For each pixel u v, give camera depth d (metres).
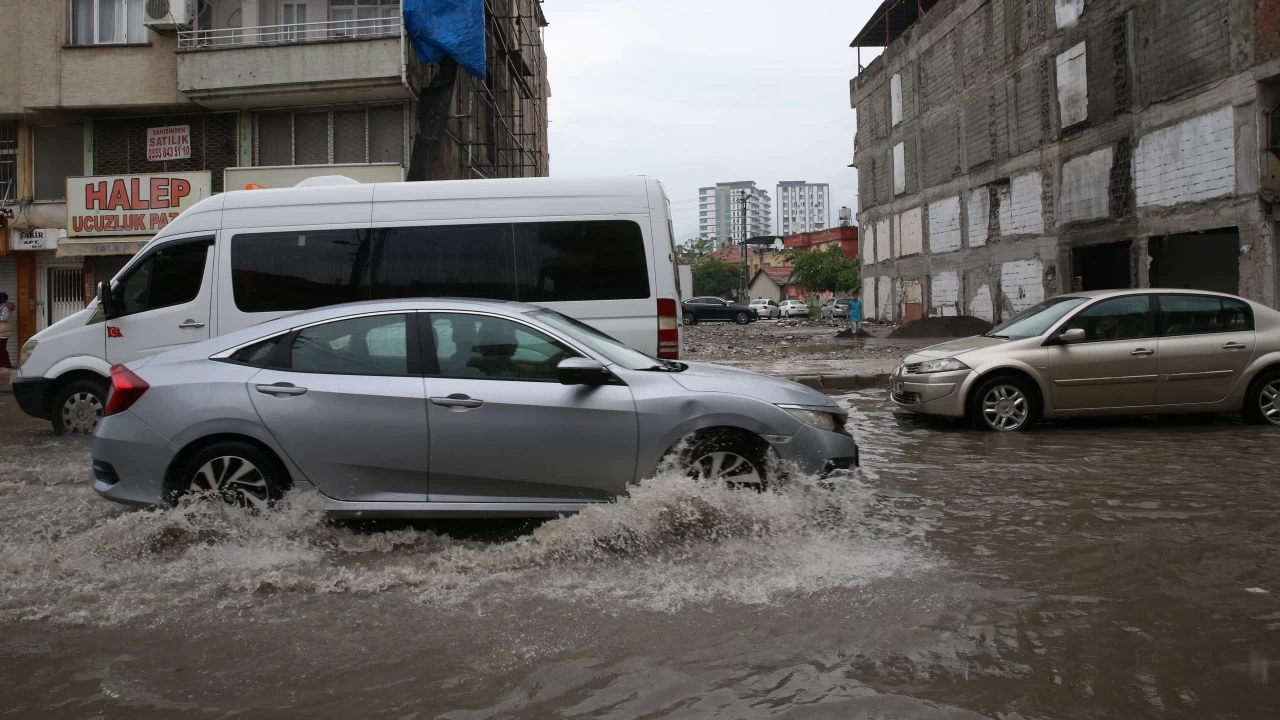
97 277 22.50
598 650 3.60
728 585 4.36
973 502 6.07
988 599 4.12
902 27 43.50
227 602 4.20
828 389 14.80
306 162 20.34
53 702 3.20
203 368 5.25
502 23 27.66
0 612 4.07
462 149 23.19
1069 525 5.41
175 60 19.84
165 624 3.93
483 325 5.37
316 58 19.16
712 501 5.11
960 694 3.17
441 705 3.15
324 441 5.07
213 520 5.04
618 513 5.01
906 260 39.84
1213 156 20.28
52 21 20.03
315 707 3.14
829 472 5.46
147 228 19.84
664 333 8.55
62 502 6.46
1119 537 5.11
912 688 3.22
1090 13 25.05
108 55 19.92
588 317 8.52
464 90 23.30
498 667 3.45
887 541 5.13
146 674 3.42
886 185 42.06
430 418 5.10
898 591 4.25
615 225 8.64
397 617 3.99
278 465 5.14
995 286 31.33
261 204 8.77
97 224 19.88
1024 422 9.20
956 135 34.22
